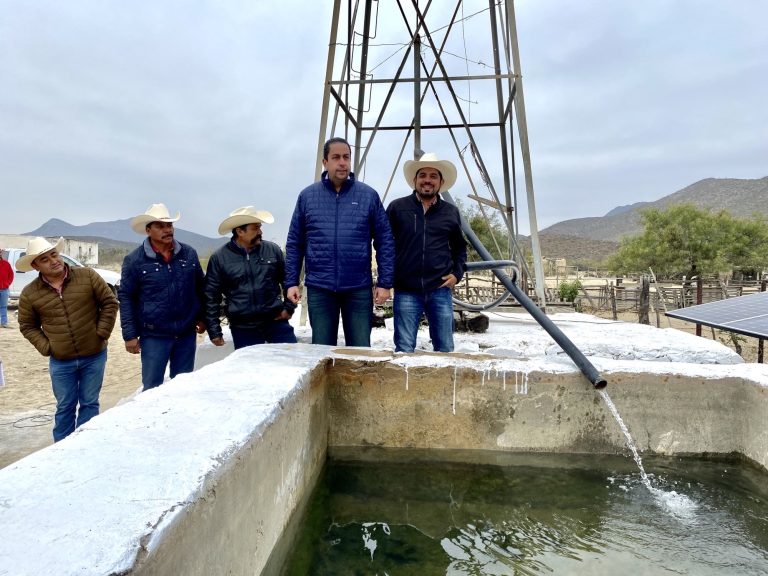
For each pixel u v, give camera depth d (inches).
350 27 256.4
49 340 141.4
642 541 87.7
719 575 77.9
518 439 120.2
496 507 99.2
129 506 44.7
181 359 152.9
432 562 82.0
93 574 34.8
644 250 1302.9
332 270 141.2
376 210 144.3
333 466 117.5
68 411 146.8
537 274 232.4
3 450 168.6
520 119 226.7
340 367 120.6
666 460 117.2
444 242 148.2
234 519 60.1
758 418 110.3
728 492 104.3
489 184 252.7
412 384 120.4
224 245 154.9
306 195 145.0
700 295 591.2
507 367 119.5
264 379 93.7
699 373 116.7
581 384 118.3
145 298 144.9
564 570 79.6
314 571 79.5
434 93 251.1
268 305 153.3
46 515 42.4
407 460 119.5
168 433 63.8
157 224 140.4
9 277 453.1
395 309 152.0
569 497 103.1
